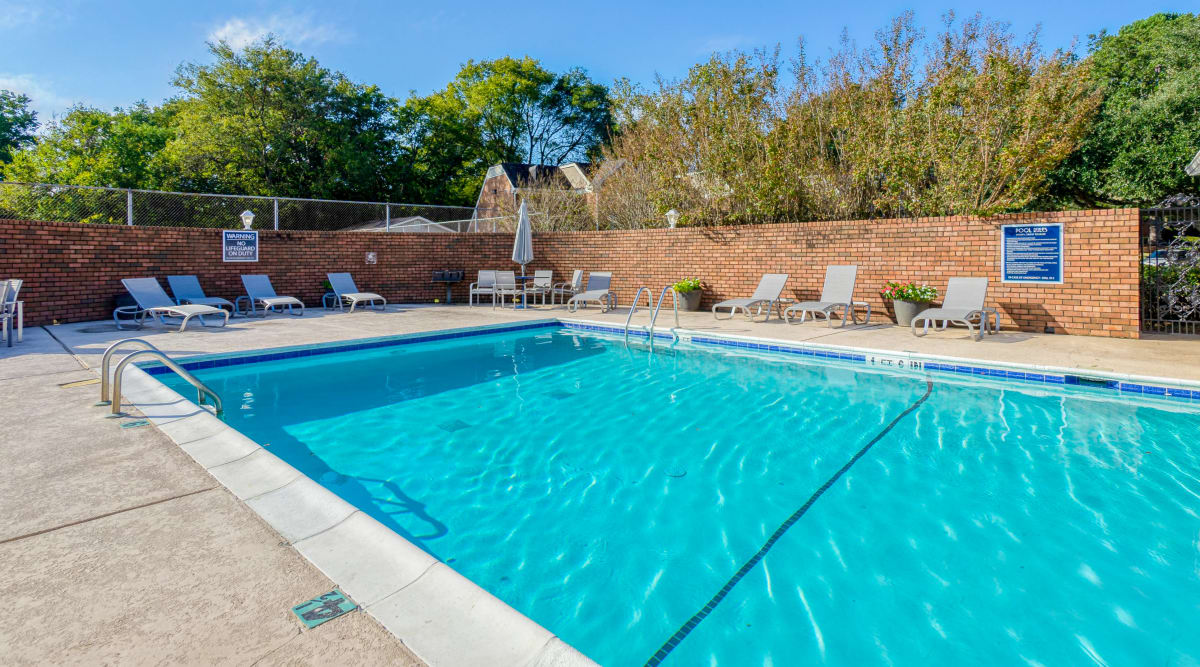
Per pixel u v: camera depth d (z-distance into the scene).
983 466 4.02
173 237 12.18
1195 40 17.72
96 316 11.22
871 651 2.19
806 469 4.05
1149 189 17.16
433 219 19.52
